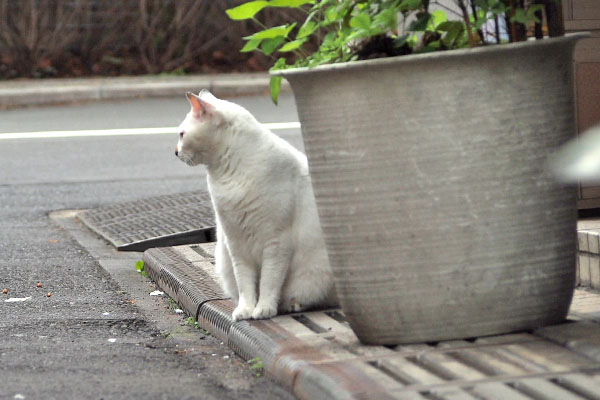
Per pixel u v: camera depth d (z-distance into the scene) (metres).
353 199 4.65
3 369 5.03
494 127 4.51
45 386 4.70
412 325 4.68
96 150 14.66
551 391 3.86
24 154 14.43
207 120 5.48
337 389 4.05
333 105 4.62
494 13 4.60
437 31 4.93
